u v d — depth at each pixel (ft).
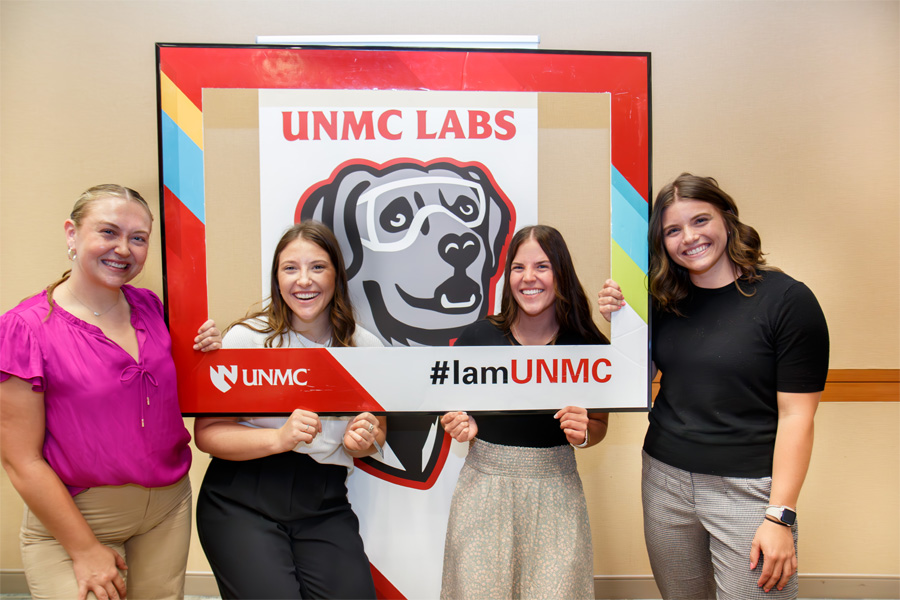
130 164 5.90
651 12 5.87
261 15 5.77
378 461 4.94
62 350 3.45
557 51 4.42
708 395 3.81
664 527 4.08
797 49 5.95
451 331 4.55
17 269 5.98
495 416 4.37
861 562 6.42
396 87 4.43
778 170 6.05
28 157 5.89
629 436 6.29
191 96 4.33
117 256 3.53
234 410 4.38
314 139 4.44
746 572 3.67
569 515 4.04
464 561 4.00
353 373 4.41
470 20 5.78
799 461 3.55
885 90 6.01
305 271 4.33
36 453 3.44
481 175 4.51
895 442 6.33
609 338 4.45
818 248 6.14
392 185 4.48
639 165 4.42
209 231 4.42
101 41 5.79
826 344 3.62
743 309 3.79
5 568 6.26
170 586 4.12
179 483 4.19
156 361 3.83
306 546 4.40
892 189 6.09
